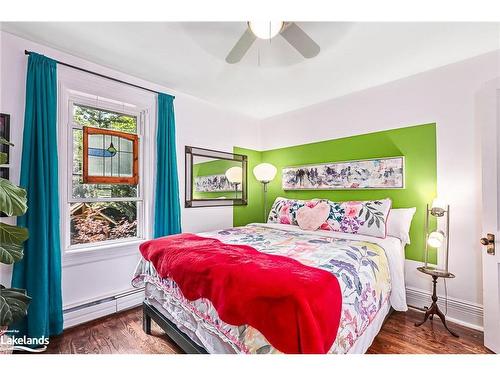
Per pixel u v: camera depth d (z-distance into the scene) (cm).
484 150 187
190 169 320
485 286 186
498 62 209
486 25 178
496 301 179
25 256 190
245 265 142
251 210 400
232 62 192
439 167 239
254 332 116
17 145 195
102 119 254
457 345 187
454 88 231
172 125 292
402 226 242
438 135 240
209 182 343
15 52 195
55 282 201
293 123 372
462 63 227
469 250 221
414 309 245
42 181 195
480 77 217
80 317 221
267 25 157
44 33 194
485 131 187
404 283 235
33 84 197
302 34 169
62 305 211
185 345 158
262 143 418
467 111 224
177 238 216
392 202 271
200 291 143
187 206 317
